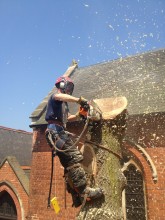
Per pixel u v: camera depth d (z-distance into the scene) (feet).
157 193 33.37
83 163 9.36
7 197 51.65
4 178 50.11
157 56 51.24
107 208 8.65
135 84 45.70
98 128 9.71
